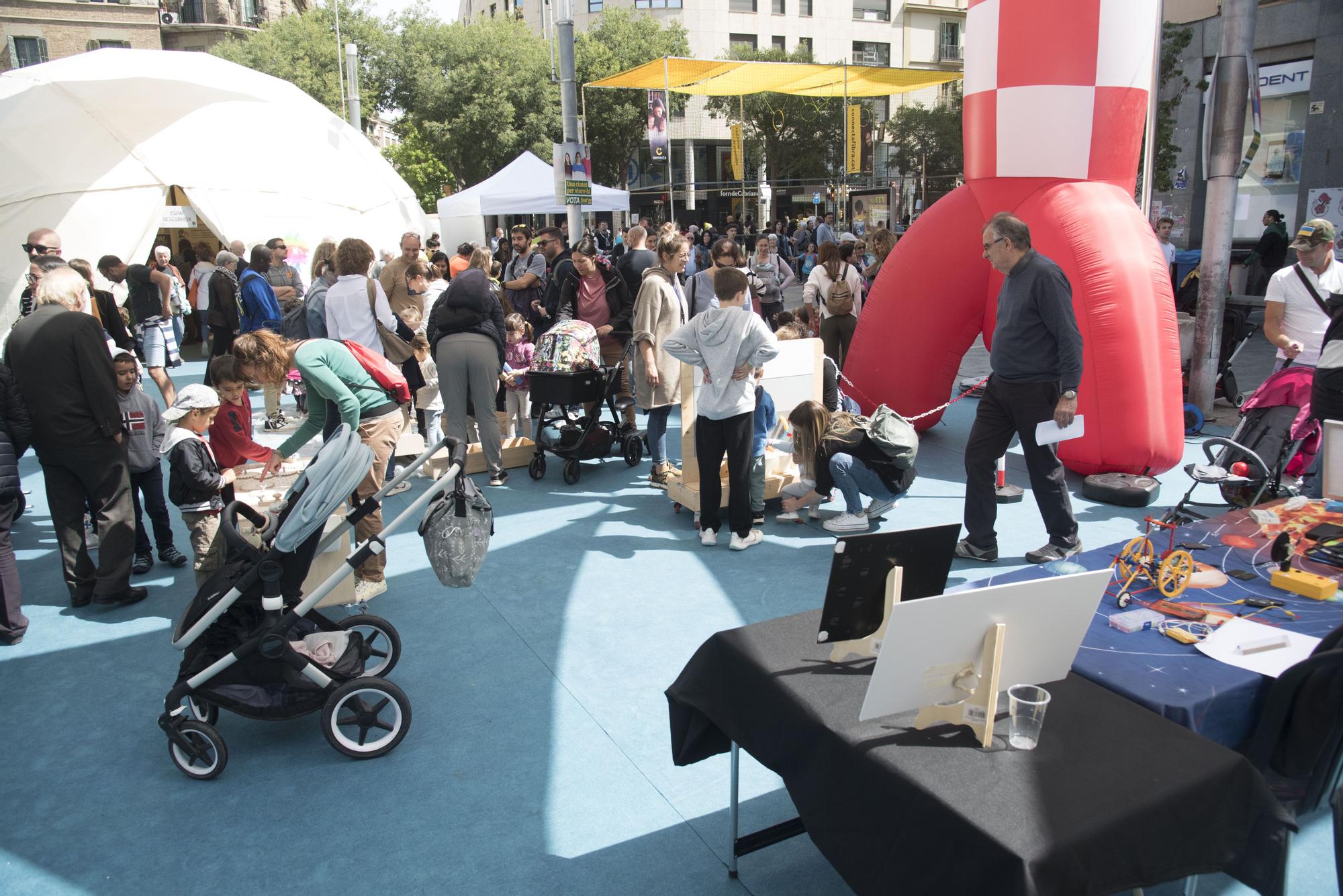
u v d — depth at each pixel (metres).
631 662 4.21
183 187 13.95
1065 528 4.96
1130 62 6.36
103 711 3.93
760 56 36.59
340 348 4.65
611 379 7.21
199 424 4.61
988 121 6.73
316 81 36.31
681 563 5.39
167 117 14.16
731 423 5.34
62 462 4.79
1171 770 2.01
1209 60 17.25
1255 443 5.51
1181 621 2.79
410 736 3.63
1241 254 14.30
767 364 6.04
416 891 2.76
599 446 7.21
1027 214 6.53
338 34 32.97
